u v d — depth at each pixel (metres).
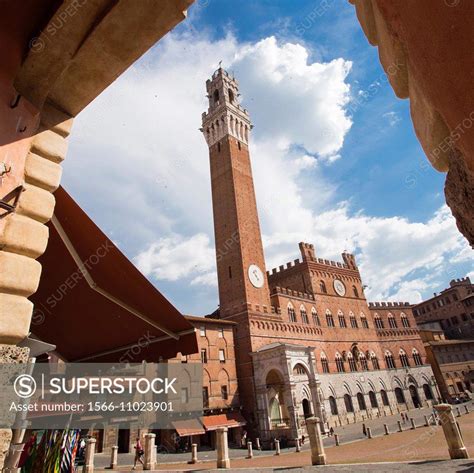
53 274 6.67
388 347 59.19
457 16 1.37
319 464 13.82
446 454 14.27
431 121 2.05
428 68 1.80
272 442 33.69
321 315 51.88
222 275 46.19
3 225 3.69
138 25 3.89
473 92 1.42
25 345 3.78
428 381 59.47
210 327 39.03
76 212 5.41
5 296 3.55
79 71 4.27
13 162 3.86
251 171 55.53
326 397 44.78
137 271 5.73
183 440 31.92
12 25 3.76
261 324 41.94
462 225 2.10
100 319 7.32
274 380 40.31
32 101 4.27
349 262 63.31
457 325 80.06
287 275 57.44
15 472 5.45
